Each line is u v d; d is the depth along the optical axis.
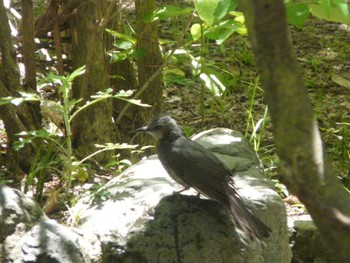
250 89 14.93
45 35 11.80
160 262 7.39
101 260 7.33
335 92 15.76
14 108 10.45
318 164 2.68
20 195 7.32
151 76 12.18
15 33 12.38
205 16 8.34
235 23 10.30
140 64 12.23
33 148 10.51
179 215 7.66
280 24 2.69
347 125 14.26
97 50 11.00
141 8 11.83
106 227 7.64
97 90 11.05
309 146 2.69
